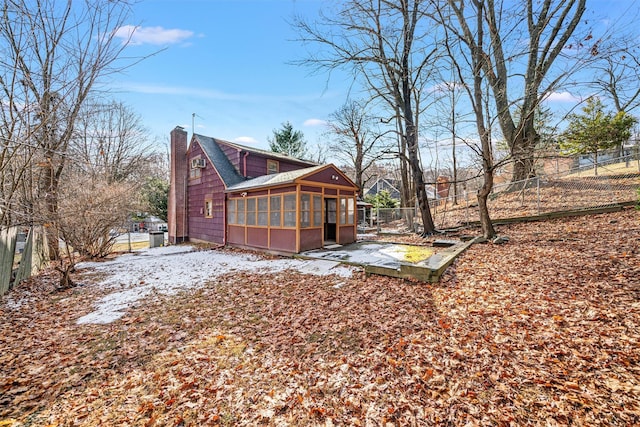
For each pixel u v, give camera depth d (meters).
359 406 2.57
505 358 3.07
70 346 3.89
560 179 13.66
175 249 13.27
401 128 17.25
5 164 4.79
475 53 8.45
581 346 3.11
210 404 2.69
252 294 5.90
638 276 4.56
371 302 5.04
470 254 7.49
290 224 9.84
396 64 11.81
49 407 2.69
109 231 11.30
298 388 2.87
